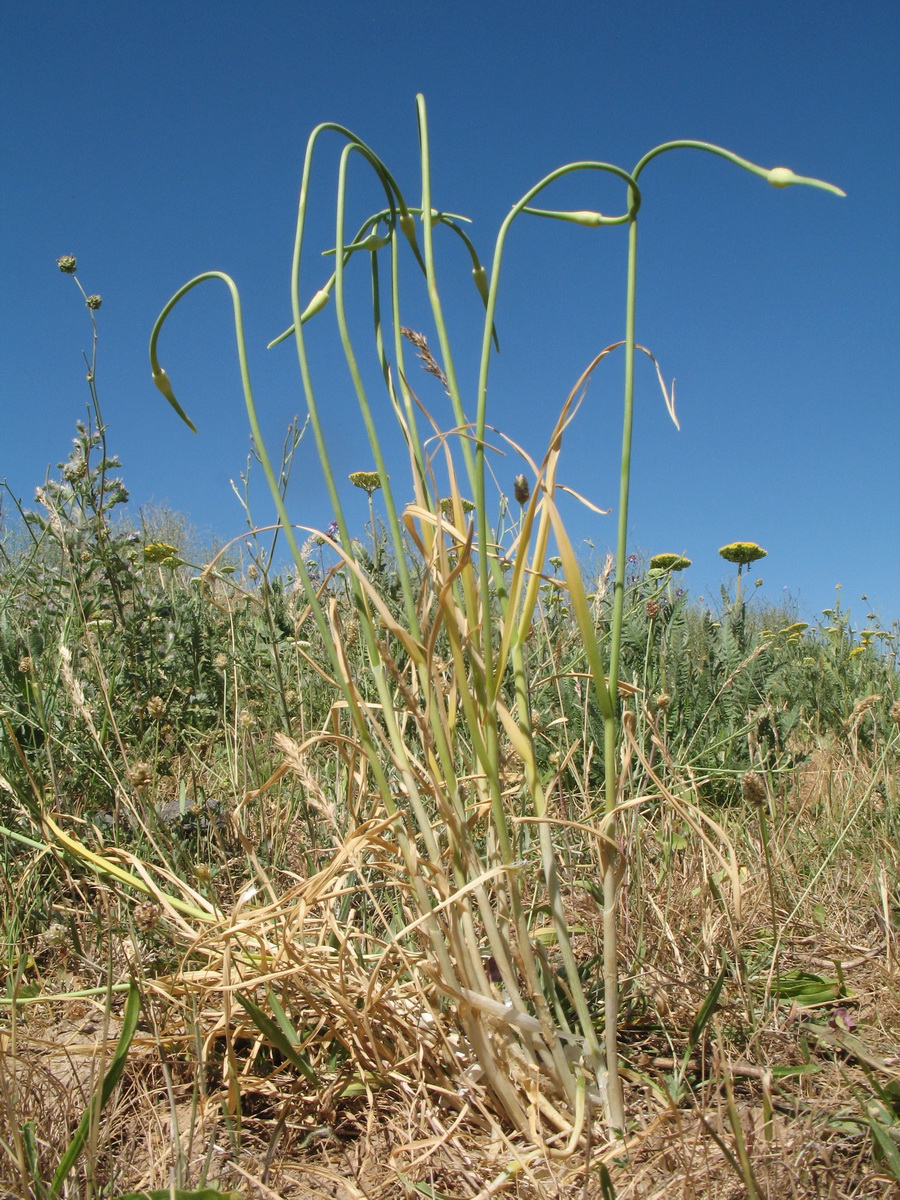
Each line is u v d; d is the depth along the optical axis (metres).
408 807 1.76
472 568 1.23
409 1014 1.40
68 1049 1.35
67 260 3.40
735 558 5.11
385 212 1.36
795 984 1.68
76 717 2.55
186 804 2.41
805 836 2.41
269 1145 1.24
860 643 5.36
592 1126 1.14
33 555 3.24
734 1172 1.07
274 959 1.46
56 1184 1.03
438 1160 1.20
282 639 3.21
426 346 1.32
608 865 1.19
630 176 1.17
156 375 1.31
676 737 3.03
